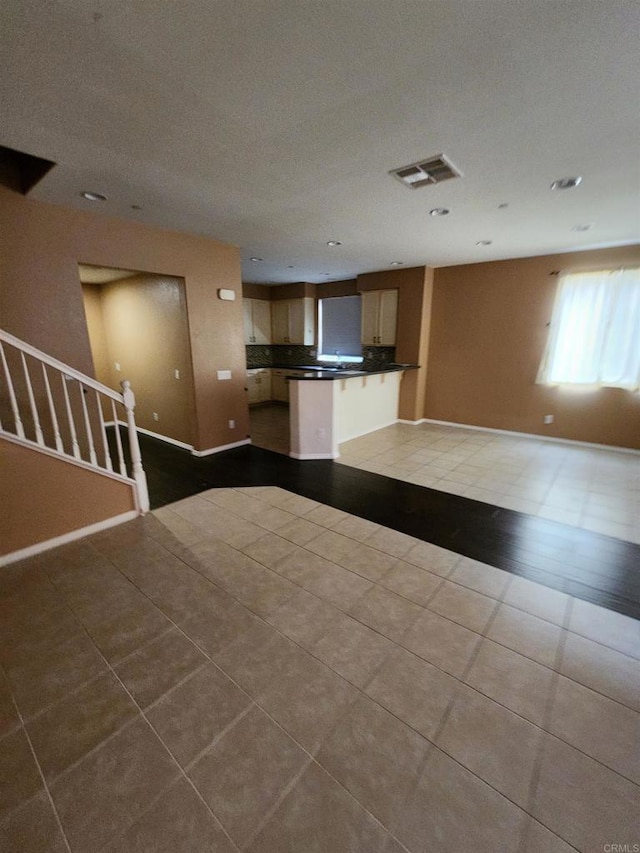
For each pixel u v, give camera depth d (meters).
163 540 2.61
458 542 2.60
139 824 1.10
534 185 2.51
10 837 1.07
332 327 7.45
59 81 1.49
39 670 1.60
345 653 1.68
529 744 1.31
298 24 1.22
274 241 4.08
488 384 5.48
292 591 2.09
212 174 2.35
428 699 1.47
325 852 1.03
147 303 4.62
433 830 1.08
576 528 2.79
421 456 4.47
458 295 5.50
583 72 1.43
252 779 1.21
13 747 1.30
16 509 2.34
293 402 4.34
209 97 1.59
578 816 1.11
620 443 4.58
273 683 1.54
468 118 1.75
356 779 1.21
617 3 1.13
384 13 1.17
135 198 2.77
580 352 4.65
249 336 7.46
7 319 2.81
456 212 3.07
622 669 1.61
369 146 2.01
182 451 4.66
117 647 1.72
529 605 1.99
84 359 3.24
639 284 4.17
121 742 1.32
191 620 1.88
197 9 1.16
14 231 2.76
